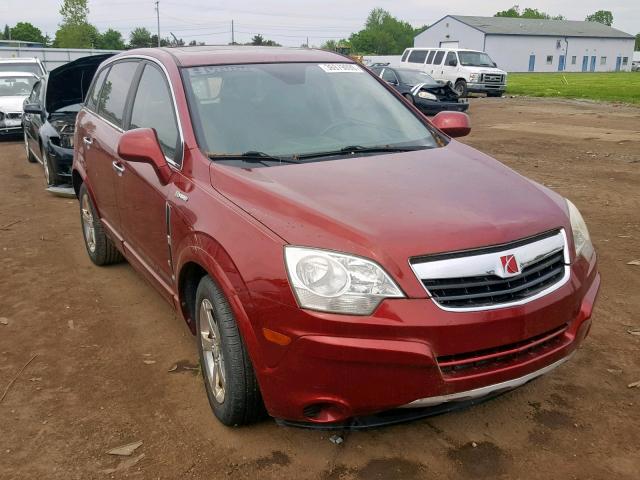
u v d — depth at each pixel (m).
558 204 3.49
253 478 3.07
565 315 3.11
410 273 2.79
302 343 2.79
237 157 3.77
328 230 2.93
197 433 3.43
